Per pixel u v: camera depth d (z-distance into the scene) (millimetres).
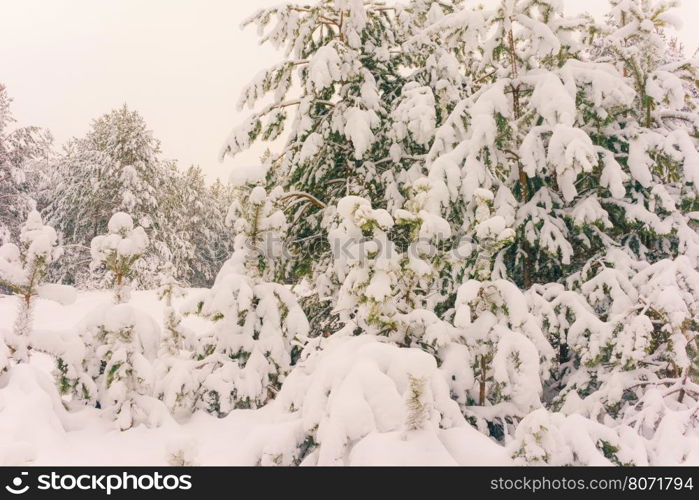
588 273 5656
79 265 25328
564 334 4949
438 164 5473
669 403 4094
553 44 5742
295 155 7555
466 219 5457
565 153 4957
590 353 4570
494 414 4051
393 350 3674
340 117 7660
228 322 5488
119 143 27500
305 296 8250
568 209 6047
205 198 45219
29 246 4555
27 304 4535
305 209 7992
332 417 3193
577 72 5656
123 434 4285
